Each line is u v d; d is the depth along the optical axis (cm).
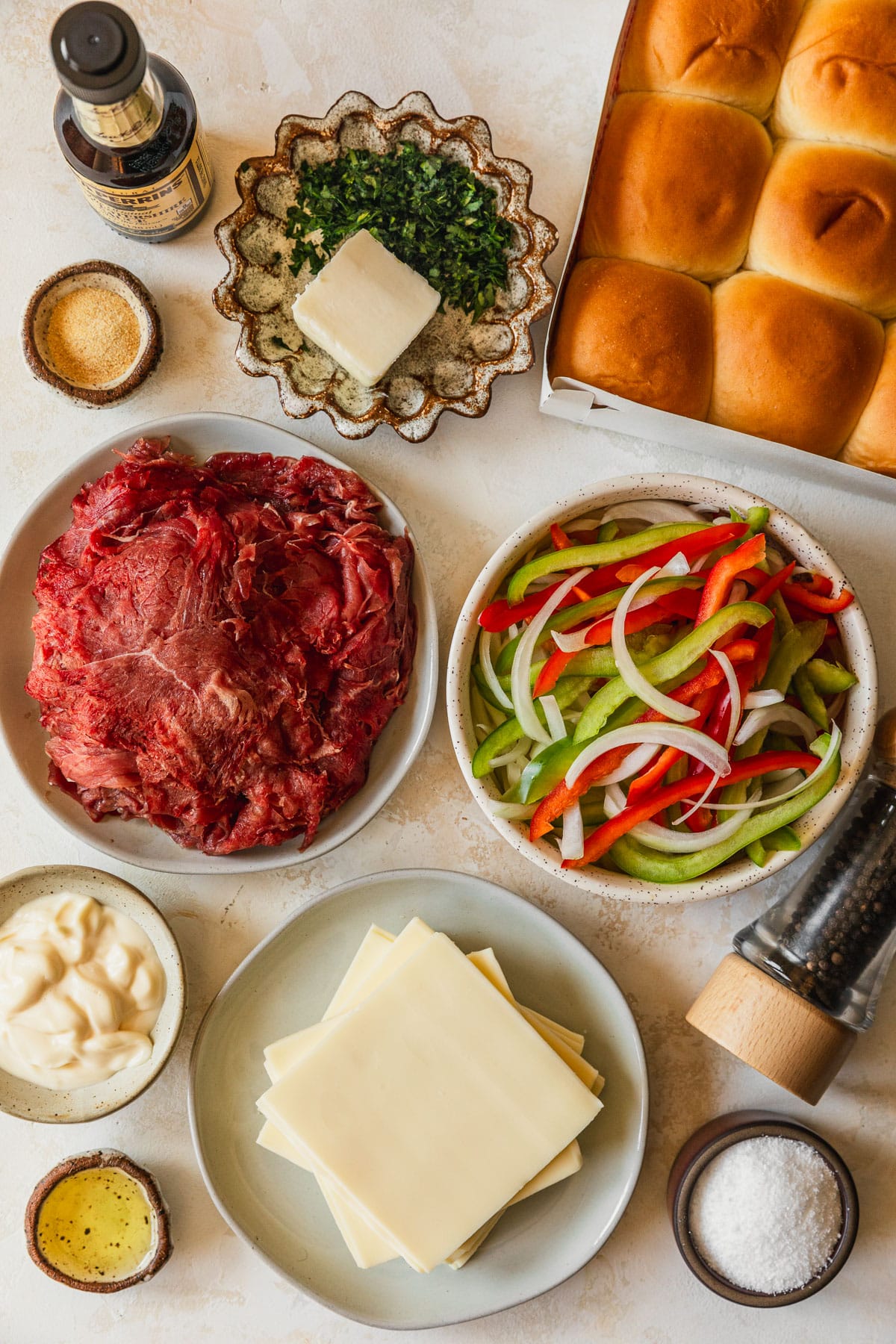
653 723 54
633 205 56
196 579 55
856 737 56
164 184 55
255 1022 60
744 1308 61
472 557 61
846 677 56
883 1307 61
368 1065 56
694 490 56
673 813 57
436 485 61
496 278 59
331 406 58
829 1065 56
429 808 61
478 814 61
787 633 56
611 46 61
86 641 55
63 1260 59
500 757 57
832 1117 61
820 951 57
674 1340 61
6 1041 57
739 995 56
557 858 55
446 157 59
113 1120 61
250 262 59
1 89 60
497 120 61
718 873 56
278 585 57
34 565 59
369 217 58
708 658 55
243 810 57
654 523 58
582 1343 61
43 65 60
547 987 60
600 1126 59
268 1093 56
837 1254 58
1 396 61
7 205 60
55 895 59
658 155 55
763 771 55
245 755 55
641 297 56
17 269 60
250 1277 61
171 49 60
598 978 58
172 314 60
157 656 55
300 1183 60
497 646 58
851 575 61
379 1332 61
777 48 56
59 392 58
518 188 58
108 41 50
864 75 55
